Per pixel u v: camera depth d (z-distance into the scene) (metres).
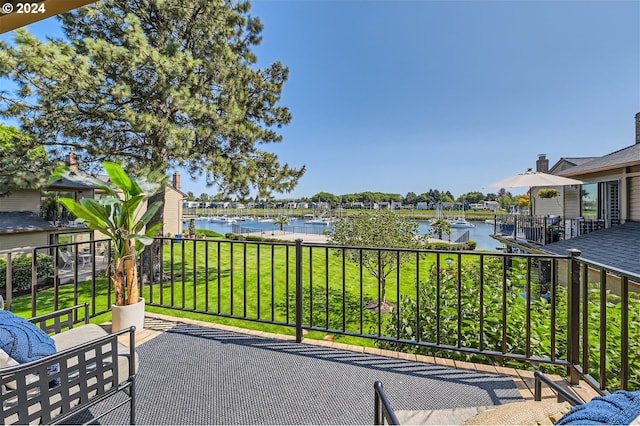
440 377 2.00
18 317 1.46
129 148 6.73
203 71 6.71
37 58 4.86
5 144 6.03
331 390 1.85
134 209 2.64
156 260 7.88
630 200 8.95
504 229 14.91
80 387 1.32
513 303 2.67
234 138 7.48
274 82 8.61
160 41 6.38
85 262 11.33
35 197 11.12
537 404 1.46
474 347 2.40
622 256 6.43
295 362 2.18
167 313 4.41
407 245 6.23
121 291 2.67
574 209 11.79
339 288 7.23
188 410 1.67
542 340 2.30
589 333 2.11
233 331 2.73
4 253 2.33
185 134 5.95
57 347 1.65
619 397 0.74
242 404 1.72
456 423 1.53
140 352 2.32
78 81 5.15
